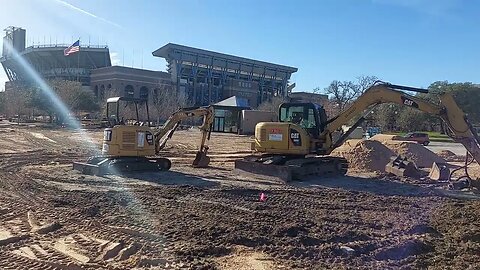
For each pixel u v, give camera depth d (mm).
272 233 8430
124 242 7648
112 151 15367
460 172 18406
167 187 12922
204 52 98438
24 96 58906
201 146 18281
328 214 10289
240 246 7645
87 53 99688
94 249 7285
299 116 16516
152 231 8297
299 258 7180
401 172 16812
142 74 92375
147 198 11320
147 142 15859
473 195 13258
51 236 7961
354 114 15852
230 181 14562
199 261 6863
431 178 16469
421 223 9578
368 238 8359
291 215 9992
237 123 54312
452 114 14094
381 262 7113
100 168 15102
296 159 15680
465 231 8875
